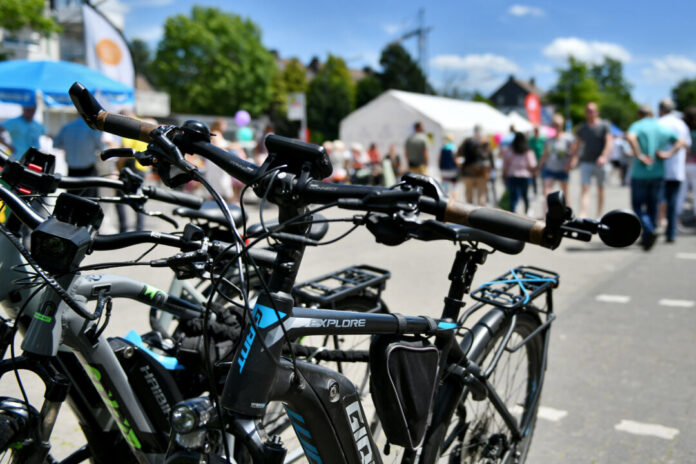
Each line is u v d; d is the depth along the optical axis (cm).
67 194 151
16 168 171
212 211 228
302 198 133
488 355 218
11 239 144
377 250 743
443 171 1282
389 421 178
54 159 178
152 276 558
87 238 148
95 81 843
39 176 173
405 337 181
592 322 461
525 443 246
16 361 157
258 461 137
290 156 134
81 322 168
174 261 155
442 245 780
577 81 9044
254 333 142
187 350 188
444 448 207
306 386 152
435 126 2566
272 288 143
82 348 170
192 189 1033
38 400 288
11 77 786
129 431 185
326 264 656
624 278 597
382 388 174
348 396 162
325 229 222
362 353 202
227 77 5669
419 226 139
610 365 378
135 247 687
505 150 1002
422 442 188
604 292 545
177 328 208
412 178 146
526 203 1009
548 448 282
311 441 159
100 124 152
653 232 731
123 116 151
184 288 264
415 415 178
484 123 2762
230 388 143
